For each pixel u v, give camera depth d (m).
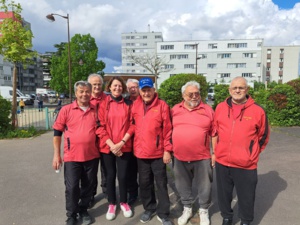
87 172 3.47
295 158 6.19
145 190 3.47
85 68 35.72
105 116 3.51
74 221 3.39
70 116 3.38
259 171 5.34
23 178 5.15
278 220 3.46
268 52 75.00
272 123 11.02
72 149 3.34
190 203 3.51
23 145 8.09
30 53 10.04
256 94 12.52
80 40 36.47
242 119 3.03
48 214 3.70
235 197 4.22
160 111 3.33
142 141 3.36
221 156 3.20
